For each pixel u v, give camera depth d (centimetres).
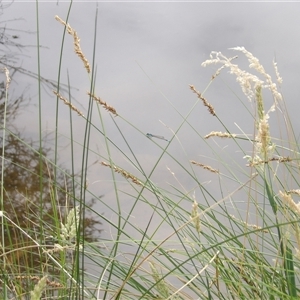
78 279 110
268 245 179
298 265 137
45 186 263
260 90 118
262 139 118
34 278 123
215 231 164
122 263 156
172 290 142
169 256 151
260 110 118
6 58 446
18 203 238
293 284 122
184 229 163
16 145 313
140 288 153
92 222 242
